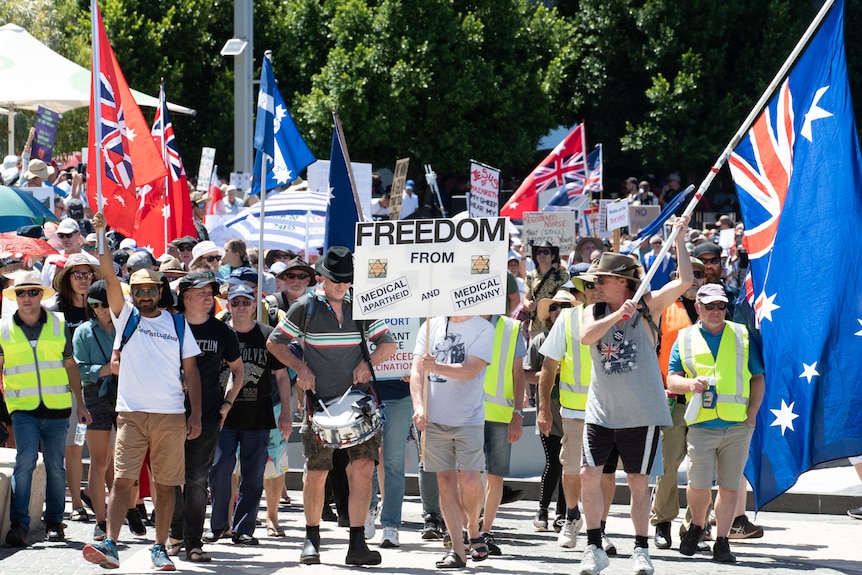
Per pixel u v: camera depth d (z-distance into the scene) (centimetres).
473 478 1152
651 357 1090
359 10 4262
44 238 1933
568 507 1319
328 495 1471
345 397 1134
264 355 1277
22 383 1264
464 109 4291
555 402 1426
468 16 4259
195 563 1153
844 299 1200
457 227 1130
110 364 1234
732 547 1339
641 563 1080
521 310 2023
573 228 2369
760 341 1241
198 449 1170
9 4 3972
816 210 1210
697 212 4206
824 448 1205
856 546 1353
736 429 1229
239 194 3103
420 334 1166
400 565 1162
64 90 2186
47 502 1284
